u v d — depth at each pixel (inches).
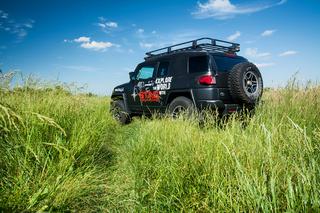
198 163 108.6
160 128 174.2
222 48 255.3
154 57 290.7
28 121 120.1
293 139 112.1
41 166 105.9
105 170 133.0
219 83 219.1
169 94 253.6
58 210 91.0
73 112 173.3
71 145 128.3
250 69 216.8
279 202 75.0
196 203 86.9
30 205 86.7
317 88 213.3
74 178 104.7
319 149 100.2
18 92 149.3
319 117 173.9
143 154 141.1
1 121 101.0
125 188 113.9
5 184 96.1
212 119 183.8
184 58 245.6
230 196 77.7
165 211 87.4
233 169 96.2
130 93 307.0
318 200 66.6
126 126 287.6
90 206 100.0
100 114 238.8
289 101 202.4
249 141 118.0
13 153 109.3
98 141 156.8
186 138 134.2
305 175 76.5
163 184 102.8
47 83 179.5
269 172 88.4
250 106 219.9
